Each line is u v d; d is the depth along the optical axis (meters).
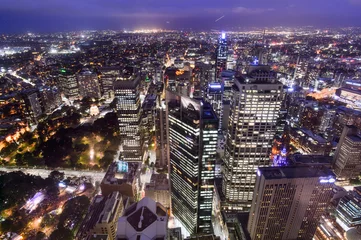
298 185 164.62
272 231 184.25
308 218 180.12
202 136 182.62
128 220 145.88
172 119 198.75
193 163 192.00
